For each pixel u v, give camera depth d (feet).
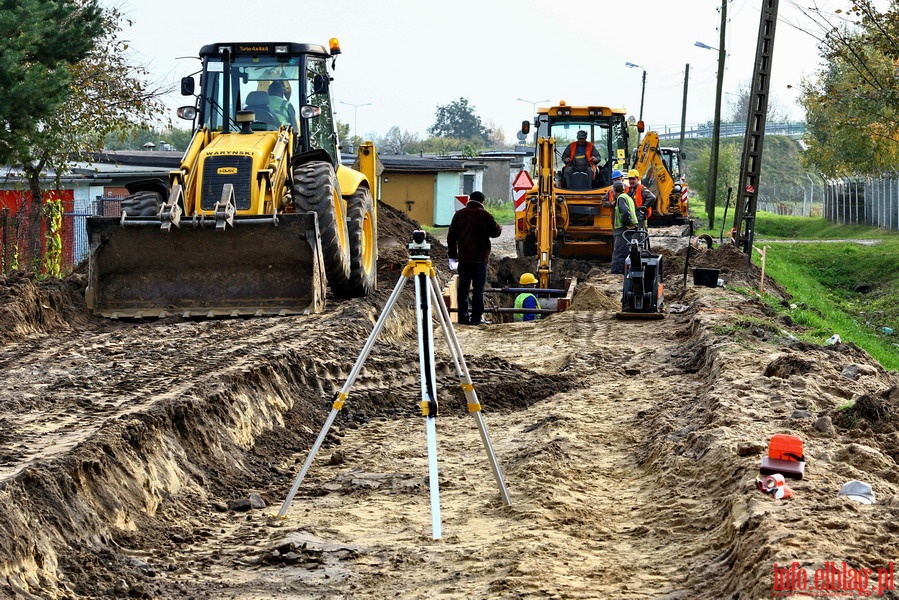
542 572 45.44
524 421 80.18
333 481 64.49
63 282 108.17
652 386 89.71
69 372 77.00
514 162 549.54
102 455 53.06
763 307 125.70
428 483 63.77
